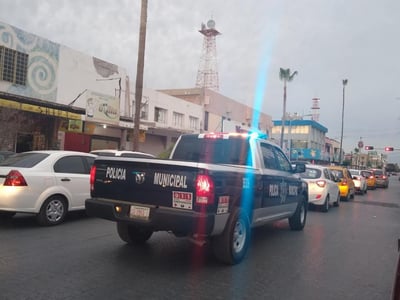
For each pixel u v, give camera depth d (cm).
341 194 1756
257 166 681
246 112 4066
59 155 841
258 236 823
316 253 685
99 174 596
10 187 739
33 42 1677
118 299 425
